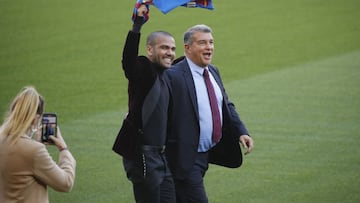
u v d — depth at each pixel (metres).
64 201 31.38
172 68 25.78
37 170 19.70
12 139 19.62
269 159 37.47
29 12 76.12
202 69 25.94
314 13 79.44
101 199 31.67
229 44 67.38
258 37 70.00
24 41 66.19
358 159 37.38
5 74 56.03
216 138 25.94
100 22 73.50
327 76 56.41
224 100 26.44
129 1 82.06
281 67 59.84
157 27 72.38
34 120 20.03
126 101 49.38
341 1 84.44
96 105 48.25
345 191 32.66
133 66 23.55
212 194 32.56
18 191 19.70
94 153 38.16
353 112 46.56
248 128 43.16
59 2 80.44
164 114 24.48
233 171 35.75
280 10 80.38
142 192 24.47
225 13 78.69
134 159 24.30
